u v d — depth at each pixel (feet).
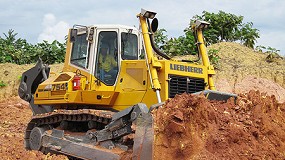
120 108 27.63
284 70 55.47
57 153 28.63
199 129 20.54
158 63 25.59
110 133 24.70
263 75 54.85
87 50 29.30
